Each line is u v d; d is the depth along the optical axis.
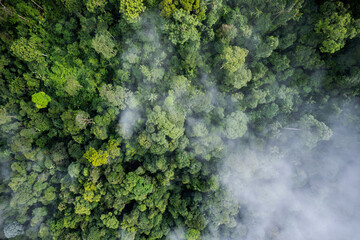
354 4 24.59
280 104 29.91
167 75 27.62
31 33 27.56
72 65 29.88
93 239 29.84
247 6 25.56
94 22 26.64
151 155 30.30
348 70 27.11
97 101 30.14
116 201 30.31
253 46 27.17
